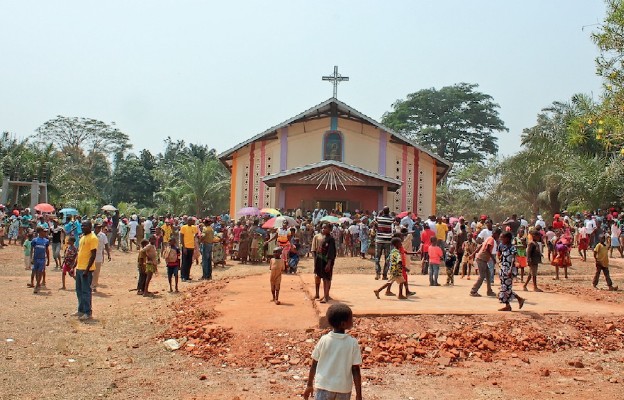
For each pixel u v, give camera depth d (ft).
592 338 33.53
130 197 237.86
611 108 34.83
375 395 24.67
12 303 43.65
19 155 131.95
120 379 26.37
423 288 47.55
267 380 26.71
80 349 31.24
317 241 39.75
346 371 17.11
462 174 169.27
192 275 63.21
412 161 111.34
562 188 104.22
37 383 25.41
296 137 109.81
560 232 77.87
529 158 114.93
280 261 40.86
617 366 29.32
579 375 27.71
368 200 109.60
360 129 110.22
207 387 25.55
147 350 31.63
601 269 51.24
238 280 54.08
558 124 113.70
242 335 32.99
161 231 82.58
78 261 39.27
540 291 46.78
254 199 112.16
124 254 87.04
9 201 125.59
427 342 31.86
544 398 24.36
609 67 34.96
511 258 37.32
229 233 81.41
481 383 26.40
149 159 255.50
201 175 175.01
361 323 34.06
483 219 70.08
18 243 92.99
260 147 112.68
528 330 33.73
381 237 52.08
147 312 41.55
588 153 100.53
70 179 167.94
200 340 32.78
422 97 223.30
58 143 246.27
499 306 38.37
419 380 26.76
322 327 34.12
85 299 39.09
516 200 129.70
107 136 254.06
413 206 110.11
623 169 88.79
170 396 24.23
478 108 221.66
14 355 29.66
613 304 40.91
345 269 67.00
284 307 39.29
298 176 98.07
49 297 46.75
